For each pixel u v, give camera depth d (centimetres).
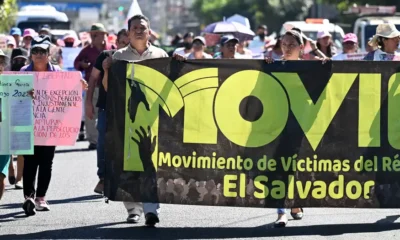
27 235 901
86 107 1122
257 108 921
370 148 926
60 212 1038
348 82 923
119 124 922
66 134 1018
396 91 925
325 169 924
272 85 920
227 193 923
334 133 924
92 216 1008
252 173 922
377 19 2581
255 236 885
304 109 922
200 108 920
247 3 8644
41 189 1046
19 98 959
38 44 1046
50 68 1052
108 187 926
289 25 2602
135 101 920
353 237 877
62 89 1013
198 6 11712
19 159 1219
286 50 955
